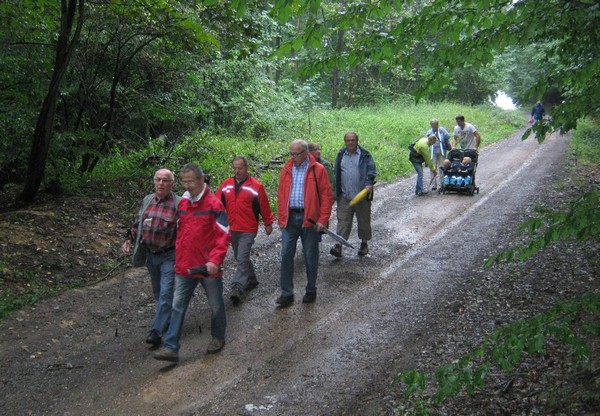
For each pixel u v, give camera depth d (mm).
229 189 6840
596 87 4547
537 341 3049
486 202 11695
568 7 4191
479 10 4406
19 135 10148
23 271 6973
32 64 9836
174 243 5594
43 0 9234
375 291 6980
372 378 4840
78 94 11039
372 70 34438
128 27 10922
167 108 13594
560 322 3143
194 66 13938
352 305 6566
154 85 13273
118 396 4695
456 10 4480
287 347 5535
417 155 12969
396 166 16250
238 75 18094
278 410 4418
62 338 5746
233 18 10039
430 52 4859
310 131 20266
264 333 5879
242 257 6777
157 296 5855
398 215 11062
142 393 4738
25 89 10086
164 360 5102
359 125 22812
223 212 5242
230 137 17422
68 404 4566
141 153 12312
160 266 5660
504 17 4449
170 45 11797
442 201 12117
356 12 4410
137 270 7707
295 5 3953
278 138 18422
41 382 4883
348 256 8547
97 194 10359
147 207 5652
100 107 11797
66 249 7852
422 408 4164
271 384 4836
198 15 10453
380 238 9469
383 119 24672
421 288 6945
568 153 17625
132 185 11039
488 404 4168
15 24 9297
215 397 4648
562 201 10883
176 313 5180
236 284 6711
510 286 6609
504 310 5934
